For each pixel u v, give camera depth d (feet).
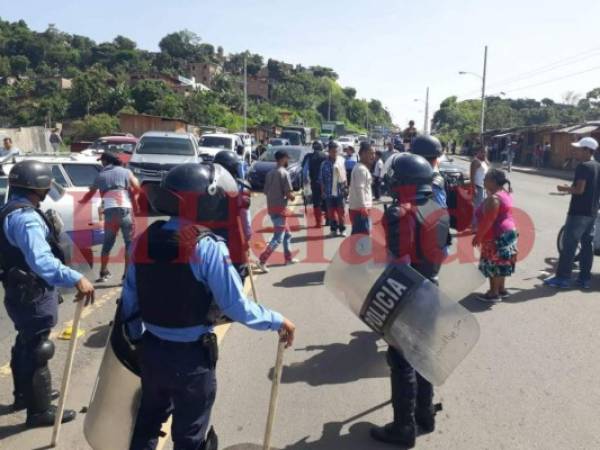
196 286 8.43
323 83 495.41
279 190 26.37
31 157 31.73
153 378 8.76
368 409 13.58
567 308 21.07
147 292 8.57
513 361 16.25
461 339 11.17
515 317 20.08
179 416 8.81
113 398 9.95
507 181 21.57
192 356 8.61
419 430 12.64
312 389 14.60
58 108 218.59
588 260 23.77
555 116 281.54
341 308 21.20
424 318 10.97
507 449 11.89
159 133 51.42
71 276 11.10
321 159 38.75
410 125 53.31
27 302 11.96
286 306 21.49
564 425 12.80
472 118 347.56
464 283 13.38
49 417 12.61
